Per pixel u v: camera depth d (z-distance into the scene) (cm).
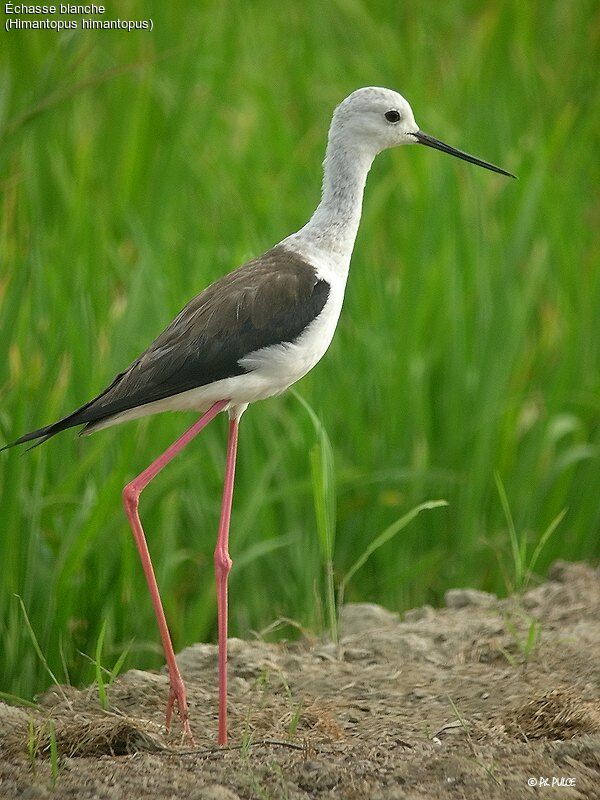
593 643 923
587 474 1242
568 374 1250
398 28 1880
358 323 1266
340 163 943
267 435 1167
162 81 1547
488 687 874
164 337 861
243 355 852
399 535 1179
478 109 1541
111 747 757
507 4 1720
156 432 1085
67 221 1280
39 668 952
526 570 1166
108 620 997
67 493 993
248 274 885
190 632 1052
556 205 1403
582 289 1343
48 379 1022
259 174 1450
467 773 691
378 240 1427
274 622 1074
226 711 830
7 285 1151
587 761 712
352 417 1204
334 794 676
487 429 1191
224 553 849
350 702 866
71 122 1474
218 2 1723
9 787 686
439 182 1342
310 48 1733
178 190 1394
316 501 887
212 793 664
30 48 1492
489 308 1274
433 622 1009
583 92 1695
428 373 1264
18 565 966
